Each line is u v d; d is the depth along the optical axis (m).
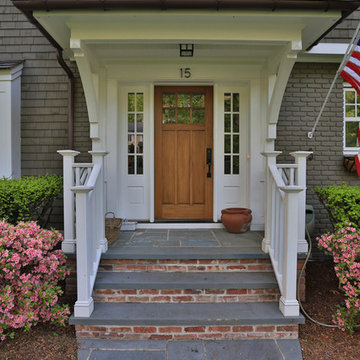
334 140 4.68
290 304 2.68
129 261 3.21
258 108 4.32
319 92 4.66
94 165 3.25
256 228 4.27
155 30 3.08
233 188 4.56
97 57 3.94
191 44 3.56
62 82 4.55
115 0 2.70
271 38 3.12
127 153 4.52
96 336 2.64
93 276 2.87
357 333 2.83
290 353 2.50
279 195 2.94
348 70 3.23
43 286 2.78
